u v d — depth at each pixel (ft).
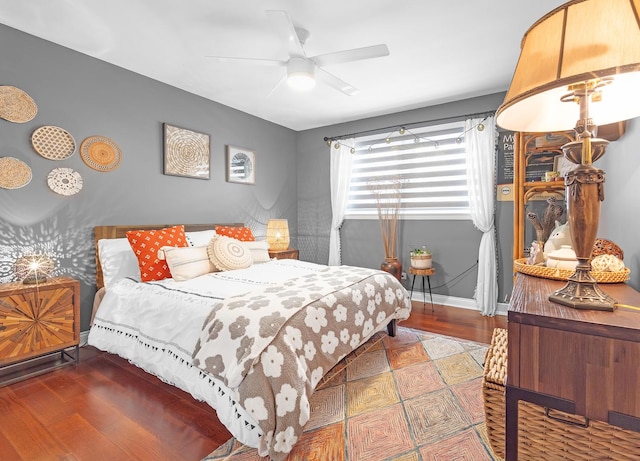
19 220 7.85
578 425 2.54
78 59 8.81
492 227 11.72
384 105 12.94
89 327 9.05
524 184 9.45
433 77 10.34
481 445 5.03
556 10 2.51
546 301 2.97
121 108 9.74
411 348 8.70
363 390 6.66
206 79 10.59
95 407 6.03
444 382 6.94
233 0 6.69
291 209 16.52
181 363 5.98
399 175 13.82
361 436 5.28
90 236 9.11
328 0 6.66
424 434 5.31
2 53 7.55
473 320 11.06
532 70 2.65
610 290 3.46
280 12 5.74
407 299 9.50
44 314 7.28
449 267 12.90
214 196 12.64
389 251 13.82
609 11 2.31
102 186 9.35
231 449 4.97
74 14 7.17
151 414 5.83
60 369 7.54
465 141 12.10
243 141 13.82
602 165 6.39
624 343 2.27
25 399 6.29
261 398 4.64
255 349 4.89
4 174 7.56
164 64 9.54
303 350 5.49
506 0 6.70
